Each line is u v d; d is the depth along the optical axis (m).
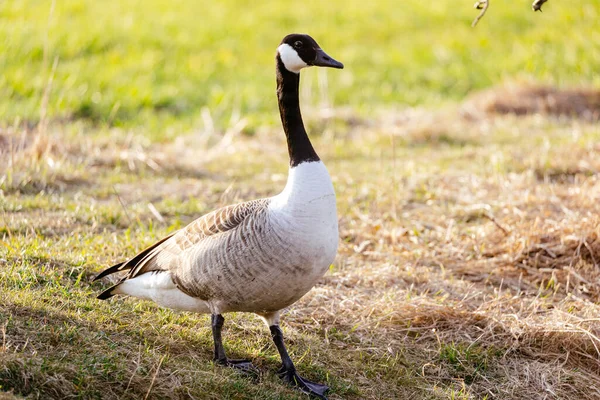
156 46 25.80
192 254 6.97
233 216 7.01
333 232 6.96
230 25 28.88
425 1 31.17
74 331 7.06
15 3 27.88
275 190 13.69
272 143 17.52
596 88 20.12
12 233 10.16
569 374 8.18
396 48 26.52
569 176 13.81
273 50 26.69
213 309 7.14
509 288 9.91
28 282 8.20
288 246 6.70
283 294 6.93
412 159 15.62
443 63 25.00
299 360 7.77
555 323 8.77
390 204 12.64
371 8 31.00
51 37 24.33
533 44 24.98
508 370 8.25
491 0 29.89
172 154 15.76
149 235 10.57
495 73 23.59
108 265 9.20
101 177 13.74
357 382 7.64
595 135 16.08
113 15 28.44
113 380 6.52
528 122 18.09
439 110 20.28
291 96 7.26
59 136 15.58
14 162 13.04
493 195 12.86
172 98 21.05
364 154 16.36
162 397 6.55
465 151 15.89
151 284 7.40
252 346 7.91
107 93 20.67
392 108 20.84
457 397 7.65
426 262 10.62
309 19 29.92
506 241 11.03
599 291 9.79
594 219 10.92
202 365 7.18
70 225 10.80
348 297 9.26
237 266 6.76
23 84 20.36
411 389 7.68
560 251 10.59
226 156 16.12
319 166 6.98
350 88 23.00
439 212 12.36
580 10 26.95
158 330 7.75
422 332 8.78
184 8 30.66
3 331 6.63
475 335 8.76
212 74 23.83
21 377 6.19
